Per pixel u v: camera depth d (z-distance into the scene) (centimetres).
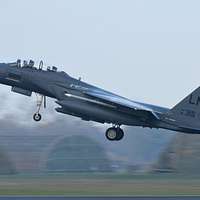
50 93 15988
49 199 13250
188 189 15450
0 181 17775
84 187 15875
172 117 16050
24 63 16162
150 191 14950
